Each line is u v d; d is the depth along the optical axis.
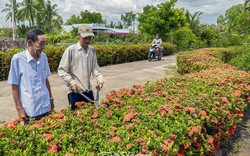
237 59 9.77
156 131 2.36
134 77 9.55
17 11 44.31
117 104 3.12
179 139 2.45
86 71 3.32
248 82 5.14
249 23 21.31
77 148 1.95
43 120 2.42
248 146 4.35
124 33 38.91
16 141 1.93
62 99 6.15
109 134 2.22
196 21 30.42
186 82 4.68
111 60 13.48
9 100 5.80
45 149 1.91
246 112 5.89
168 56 20.25
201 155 2.90
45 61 2.80
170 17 26.25
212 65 7.25
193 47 25.48
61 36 22.33
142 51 16.41
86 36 3.16
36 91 2.65
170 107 3.02
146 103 3.26
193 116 2.99
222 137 3.84
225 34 27.73
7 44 15.30
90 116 2.64
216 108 3.46
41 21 46.44
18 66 2.58
